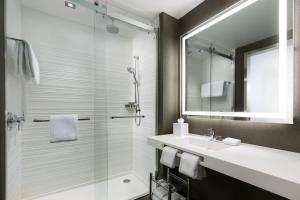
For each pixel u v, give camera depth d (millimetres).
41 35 1966
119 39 2498
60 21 2096
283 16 1213
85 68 2260
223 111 1656
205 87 1861
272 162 965
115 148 2447
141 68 2436
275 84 1268
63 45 2109
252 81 1424
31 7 1891
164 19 2049
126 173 2521
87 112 2262
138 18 2154
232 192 1417
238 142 1381
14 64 1326
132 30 2312
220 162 1041
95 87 2111
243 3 1475
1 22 1022
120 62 2502
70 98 2145
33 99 1904
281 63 1212
